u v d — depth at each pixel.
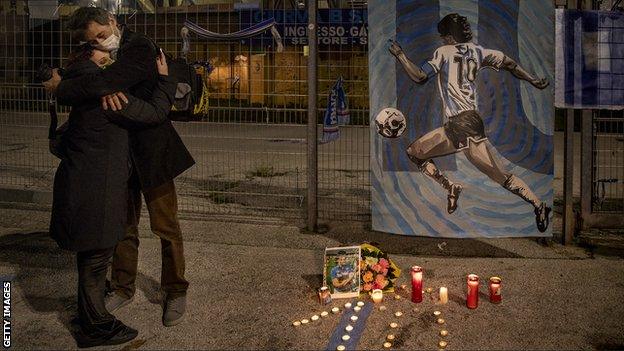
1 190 7.35
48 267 4.94
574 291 4.41
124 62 3.38
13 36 7.84
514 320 3.94
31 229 6.05
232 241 5.70
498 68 5.13
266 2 14.30
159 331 3.80
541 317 3.98
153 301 4.28
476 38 5.12
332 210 7.02
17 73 8.02
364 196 7.86
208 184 8.52
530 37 5.11
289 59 13.25
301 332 3.78
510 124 5.17
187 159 3.87
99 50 3.58
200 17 13.34
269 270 4.88
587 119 5.48
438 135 5.21
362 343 3.63
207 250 5.39
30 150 11.59
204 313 4.07
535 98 5.16
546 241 5.55
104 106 3.35
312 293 4.41
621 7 5.39
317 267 4.96
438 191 5.26
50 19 7.68
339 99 5.75
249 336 3.73
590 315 4.00
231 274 4.79
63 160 3.49
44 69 3.53
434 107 5.19
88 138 3.40
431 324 3.89
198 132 15.12
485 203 5.23
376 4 5.20
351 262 4.38
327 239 5.78
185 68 3.81
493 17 5.10
